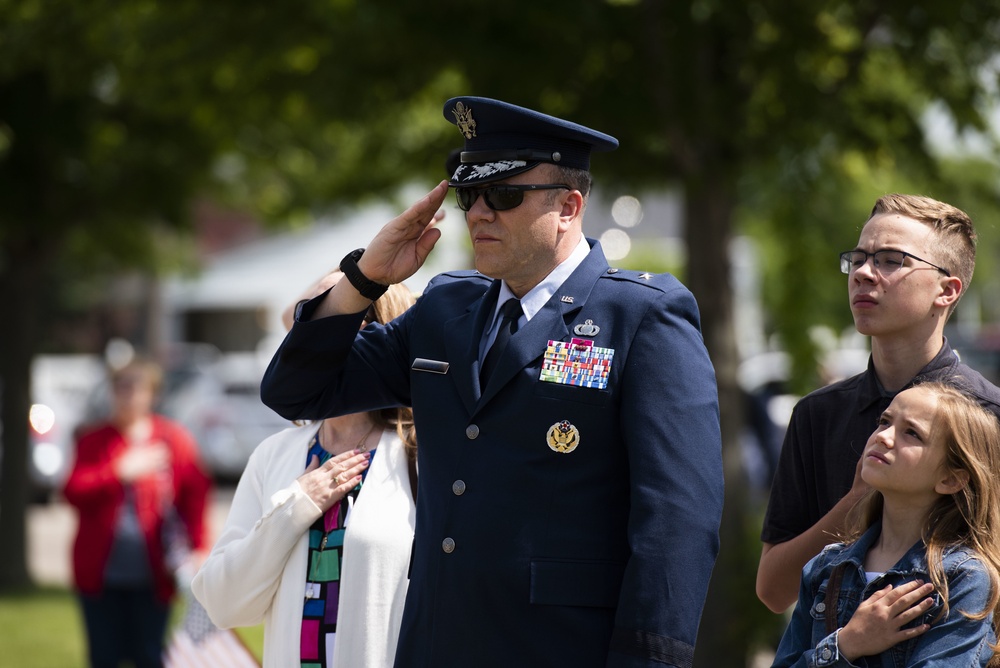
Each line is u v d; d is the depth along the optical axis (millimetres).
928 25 20516
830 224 24406
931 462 8555
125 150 33750
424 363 10133
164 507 21312
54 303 94625
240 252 81125
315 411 10570
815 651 8523
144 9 25031
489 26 20188
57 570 39781
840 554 8977
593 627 9078
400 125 26344
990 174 23125
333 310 10172
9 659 26484
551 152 9500
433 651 9398
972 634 8180
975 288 70125
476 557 9281
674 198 24688
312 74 23297
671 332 9328
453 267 40469
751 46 20922
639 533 8867
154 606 21125
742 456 22453
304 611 11352
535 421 9344
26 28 27125
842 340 26453
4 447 36188
